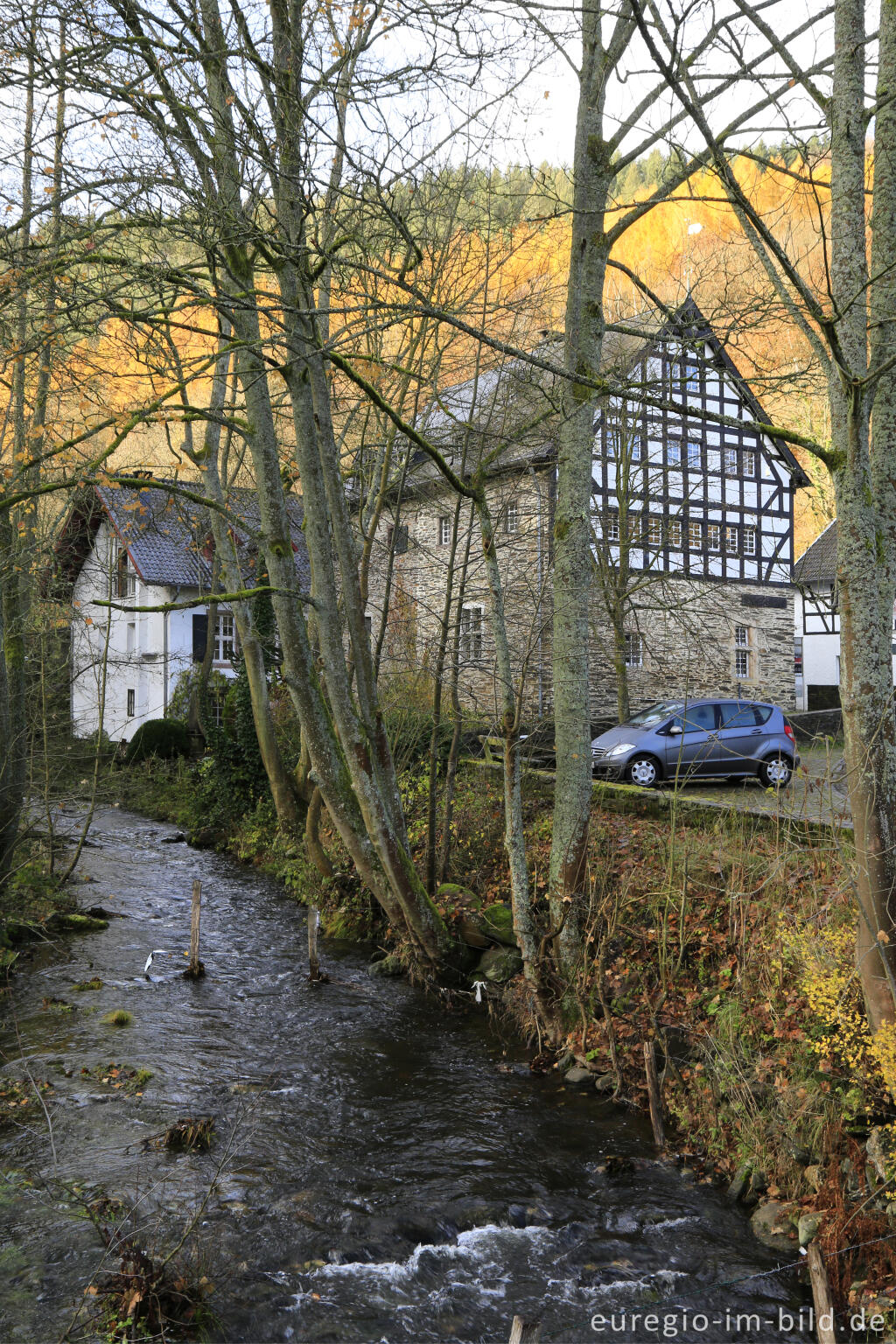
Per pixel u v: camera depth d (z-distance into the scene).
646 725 17.02
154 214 7.88
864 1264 5.29
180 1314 4.98
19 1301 5.00
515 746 8.99
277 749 16.31
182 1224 5.78
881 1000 5.78
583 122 8.59
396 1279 5.41
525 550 13.39
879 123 6.31
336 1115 7.50
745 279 10.27
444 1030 9.47
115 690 33.06
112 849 18.50
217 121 8.15
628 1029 8.13
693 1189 6.44
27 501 11.41
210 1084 7.98
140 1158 6.63
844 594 5.91
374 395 8.16
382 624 12.39
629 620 22.70
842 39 5.98
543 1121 7.44
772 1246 5.74
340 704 10.08
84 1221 5.75
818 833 8.27
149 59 7.79
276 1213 6.00
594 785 13.66
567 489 8.78
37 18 7.30
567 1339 4.93
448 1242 5.79
